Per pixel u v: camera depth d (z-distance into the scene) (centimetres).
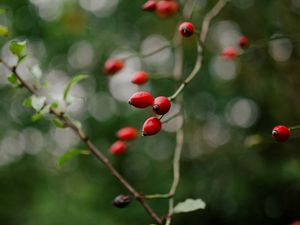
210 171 121
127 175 141
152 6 57
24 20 119
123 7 123
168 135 137
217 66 112
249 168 117
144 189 129
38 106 47
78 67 138
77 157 149
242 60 99
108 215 122
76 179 151
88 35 127
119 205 46
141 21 124
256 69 99
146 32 125
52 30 122
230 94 114
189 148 124
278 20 85
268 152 114
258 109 110
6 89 137
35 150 168
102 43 128
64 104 50
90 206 128
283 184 112
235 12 95
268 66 95
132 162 143
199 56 52
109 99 142
